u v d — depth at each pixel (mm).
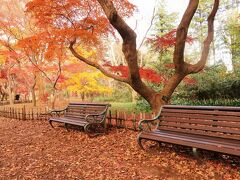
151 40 11188
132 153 5609
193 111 5160
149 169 4648
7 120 12875
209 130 4770
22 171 4938
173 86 8062
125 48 7203
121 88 26625
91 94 30422
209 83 13797
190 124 5191
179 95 14500
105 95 29109
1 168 5172
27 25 15305
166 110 5828
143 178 4238
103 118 7586
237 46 18547
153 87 13781
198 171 4367
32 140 7621
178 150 5578
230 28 19922
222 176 4082
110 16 6281
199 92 14086
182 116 5387
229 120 4480
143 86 8008
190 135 5098
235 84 13289
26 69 18984
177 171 4461
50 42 9438
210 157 4984
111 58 26891
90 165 5055
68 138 7488
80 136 7574
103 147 6277
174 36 10094
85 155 5750
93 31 9469
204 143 4359
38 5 8500
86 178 4395
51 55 10297
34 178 4539
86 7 9211
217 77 14031
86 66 16328
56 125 9789
